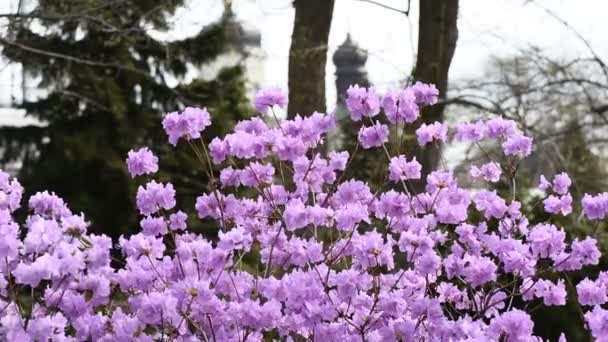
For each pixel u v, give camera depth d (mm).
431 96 3891
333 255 3744
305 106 10570
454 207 3756
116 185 11195
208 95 11891
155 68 11984
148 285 3277
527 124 9641
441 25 9664
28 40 11328
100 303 3141
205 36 11922
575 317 6762
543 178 4324
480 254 3906
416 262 3318
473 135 4203
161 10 11570
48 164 11320
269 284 3135
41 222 2725
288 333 3361
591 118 9680
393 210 3707
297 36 10648
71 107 11438
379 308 3332
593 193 10055
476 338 2529
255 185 3855
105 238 3184
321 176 3916
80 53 11453
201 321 3100
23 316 2949
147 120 11430
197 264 3248
